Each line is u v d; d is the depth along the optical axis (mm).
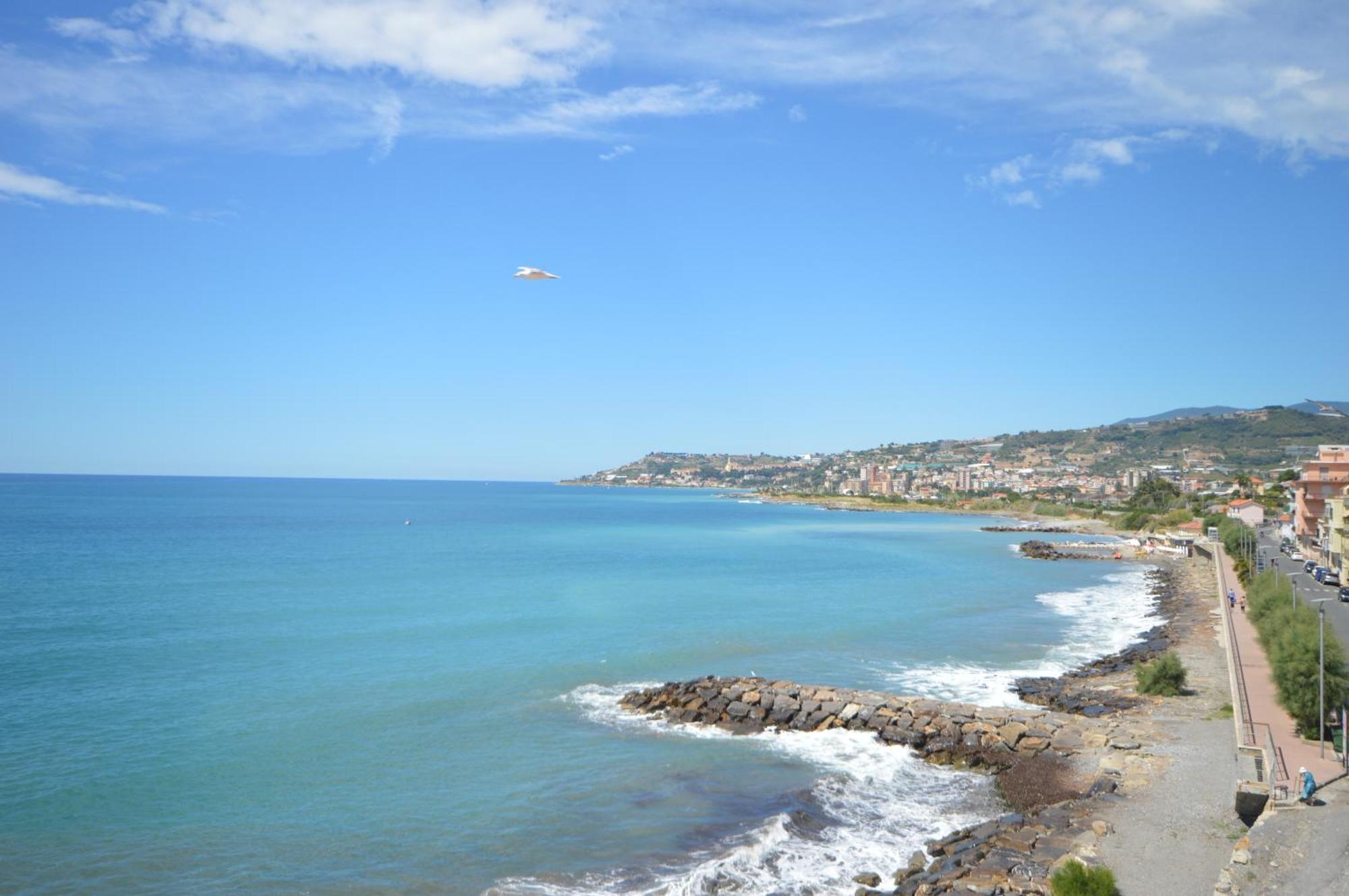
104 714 36000
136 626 55188
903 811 27188
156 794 27719
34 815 25859
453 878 22547
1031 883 20938
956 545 150625
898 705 36750
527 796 28328
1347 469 106438
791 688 39438
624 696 40500
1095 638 58781
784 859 23625
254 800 27516
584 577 89312
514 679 43688
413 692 40719
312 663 46094
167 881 22172
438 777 29984
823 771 30953
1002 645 55719
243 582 78375
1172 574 98375
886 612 68688
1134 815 25250
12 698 37938
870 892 21594
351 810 26859
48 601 64938
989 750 32594
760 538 160500
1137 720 35531
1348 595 62500
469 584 81312
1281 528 137375
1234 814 25156
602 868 23188
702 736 34969
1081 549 136750
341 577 84125
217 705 37875
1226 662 46875
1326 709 30906
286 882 22250
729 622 62562
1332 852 20953
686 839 25141
